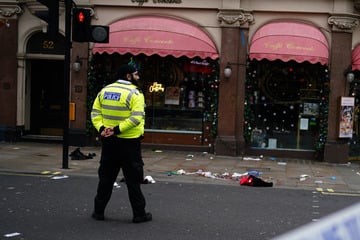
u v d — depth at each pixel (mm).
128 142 5961
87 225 5949
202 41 13125
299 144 13859
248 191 8758
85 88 14016
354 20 13094
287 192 8812
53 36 10117
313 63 12555
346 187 9539
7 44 14477
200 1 13445
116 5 13766
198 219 6469
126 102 5930
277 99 13859
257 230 5996
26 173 9727
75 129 14070
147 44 12930
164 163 11758
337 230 1323
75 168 10398
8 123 14609
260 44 12820
